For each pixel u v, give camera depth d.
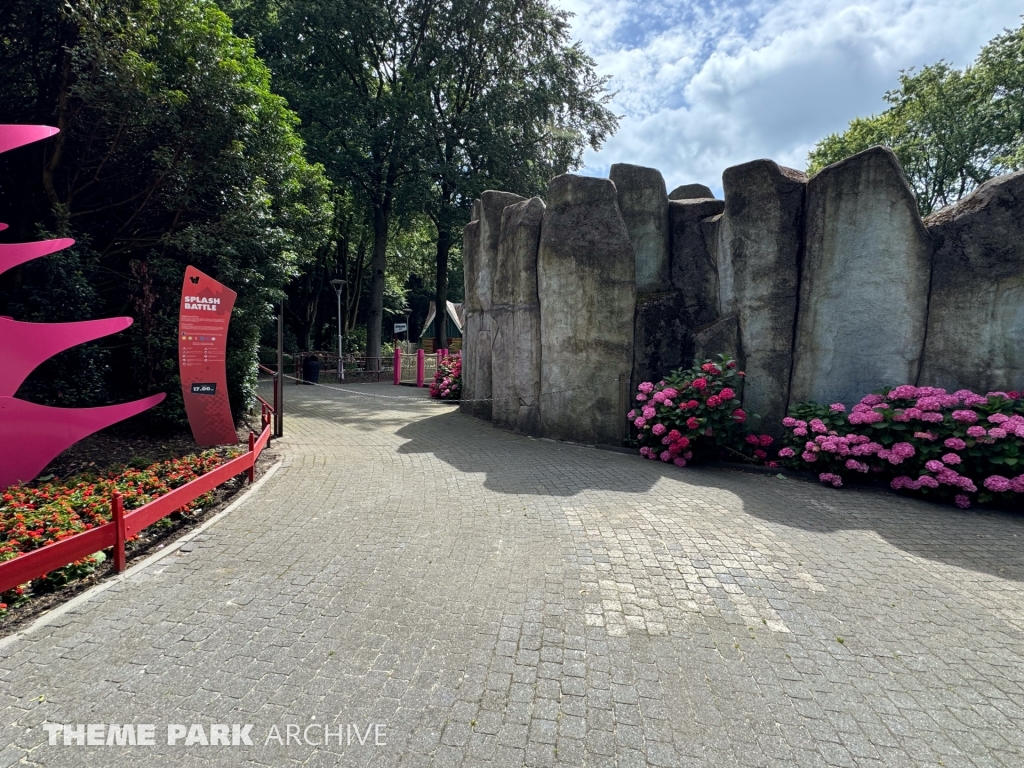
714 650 2.81
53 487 4.86
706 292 8.43
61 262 6.86
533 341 9.05
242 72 8.17
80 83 6.93
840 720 2.29
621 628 3.01
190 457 6.25
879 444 5.98
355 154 19.61
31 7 6.93
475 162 22.09
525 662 2.68
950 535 4.54
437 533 4.41
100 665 2.62
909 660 2.74
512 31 21.31
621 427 8.14
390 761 2.04
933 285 6.57
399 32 20.67
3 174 8.13
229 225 8.09
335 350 27.05
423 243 31.30
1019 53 20.89
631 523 4.65
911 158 24.05
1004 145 22.11
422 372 18.48
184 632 2.92
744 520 4.78
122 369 8.27
